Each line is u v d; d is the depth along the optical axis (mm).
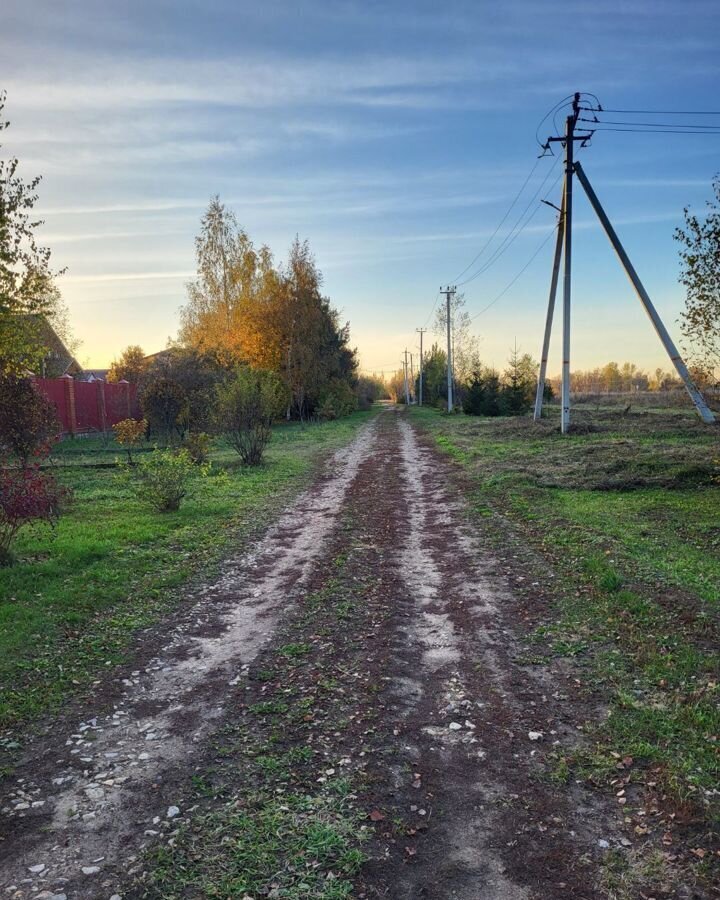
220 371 28875
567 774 3670
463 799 3482
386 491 13930
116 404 29141
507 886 2846
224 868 2986
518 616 6250
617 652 5258
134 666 5309
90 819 3363
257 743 4094
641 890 2803
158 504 11383
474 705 4547
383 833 3215
